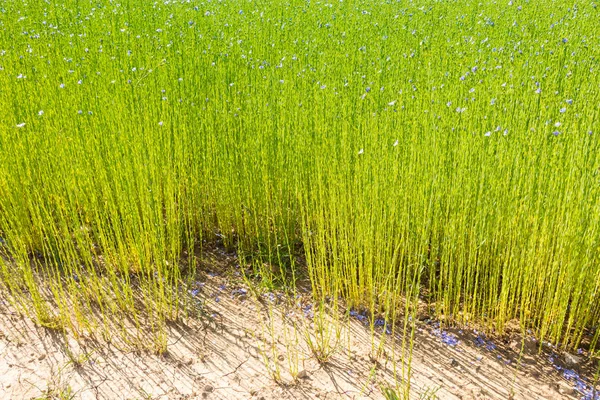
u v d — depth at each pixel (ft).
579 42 17.37
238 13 24.34
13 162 13.66
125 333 10.71
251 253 14.32
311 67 16.55
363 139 12.87
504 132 11.18
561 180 11.17
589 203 10.44
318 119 13.78
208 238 15.02
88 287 12.42
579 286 10.41
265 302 12.39
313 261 13.80
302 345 10.89
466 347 10.97
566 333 10.80
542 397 9.67
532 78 13.47
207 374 10.05
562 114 12.10
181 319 11.64
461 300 12.52
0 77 15.71
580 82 14.32
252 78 16.61
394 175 11.94
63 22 22.57
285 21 23.58
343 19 24.94
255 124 14.58
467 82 13.80
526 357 10.71
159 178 14.25
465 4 28.58
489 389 9.82
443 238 12.37
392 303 12.21
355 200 12.13
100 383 9.77
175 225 13.76
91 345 10.74
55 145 13.38
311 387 9.75
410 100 13.71
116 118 13.79
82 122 14.19
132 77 15.83
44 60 17.10
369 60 17.28
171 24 20.88
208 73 16.97
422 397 9.53
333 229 11.89
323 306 11.43
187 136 14.92
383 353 10.67
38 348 10.64
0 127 13.71
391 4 28.48
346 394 9.57
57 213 12.82
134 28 21.16
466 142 11.90
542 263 11.61
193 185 14.61
